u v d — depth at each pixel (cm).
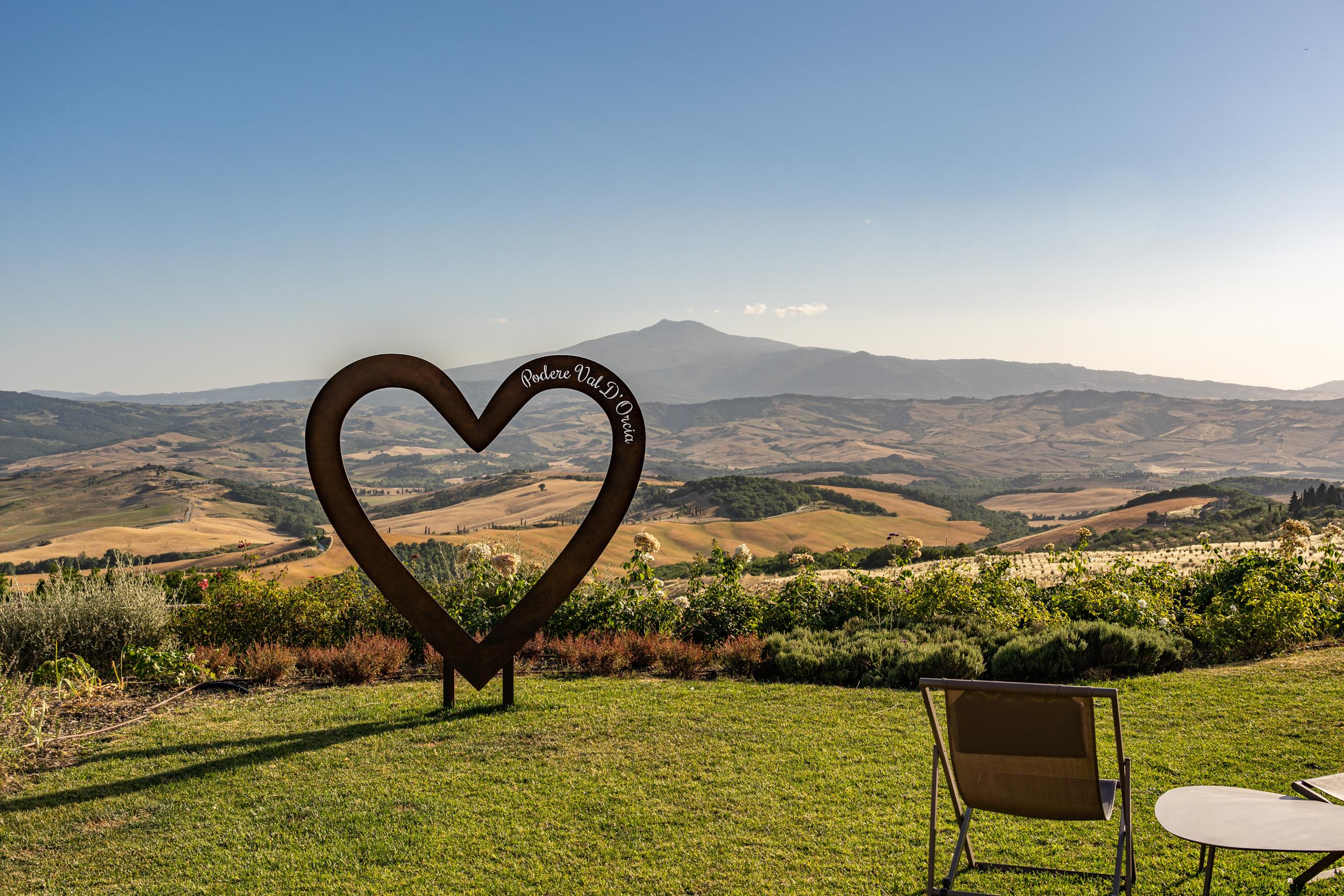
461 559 861
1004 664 684
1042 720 272
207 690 666
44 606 695
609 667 727
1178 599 866
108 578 764
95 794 432
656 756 479
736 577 886
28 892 329
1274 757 449
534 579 870
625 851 354
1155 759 450
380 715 577
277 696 646
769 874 330
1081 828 367
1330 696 569
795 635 771
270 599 828
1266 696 577
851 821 381
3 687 536
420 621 580
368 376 542
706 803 406
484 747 500
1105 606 821
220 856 357
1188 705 564
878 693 632
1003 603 862
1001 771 283
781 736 516
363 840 370
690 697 625
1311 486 19338
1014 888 312
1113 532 7112
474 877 334
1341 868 305
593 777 446
